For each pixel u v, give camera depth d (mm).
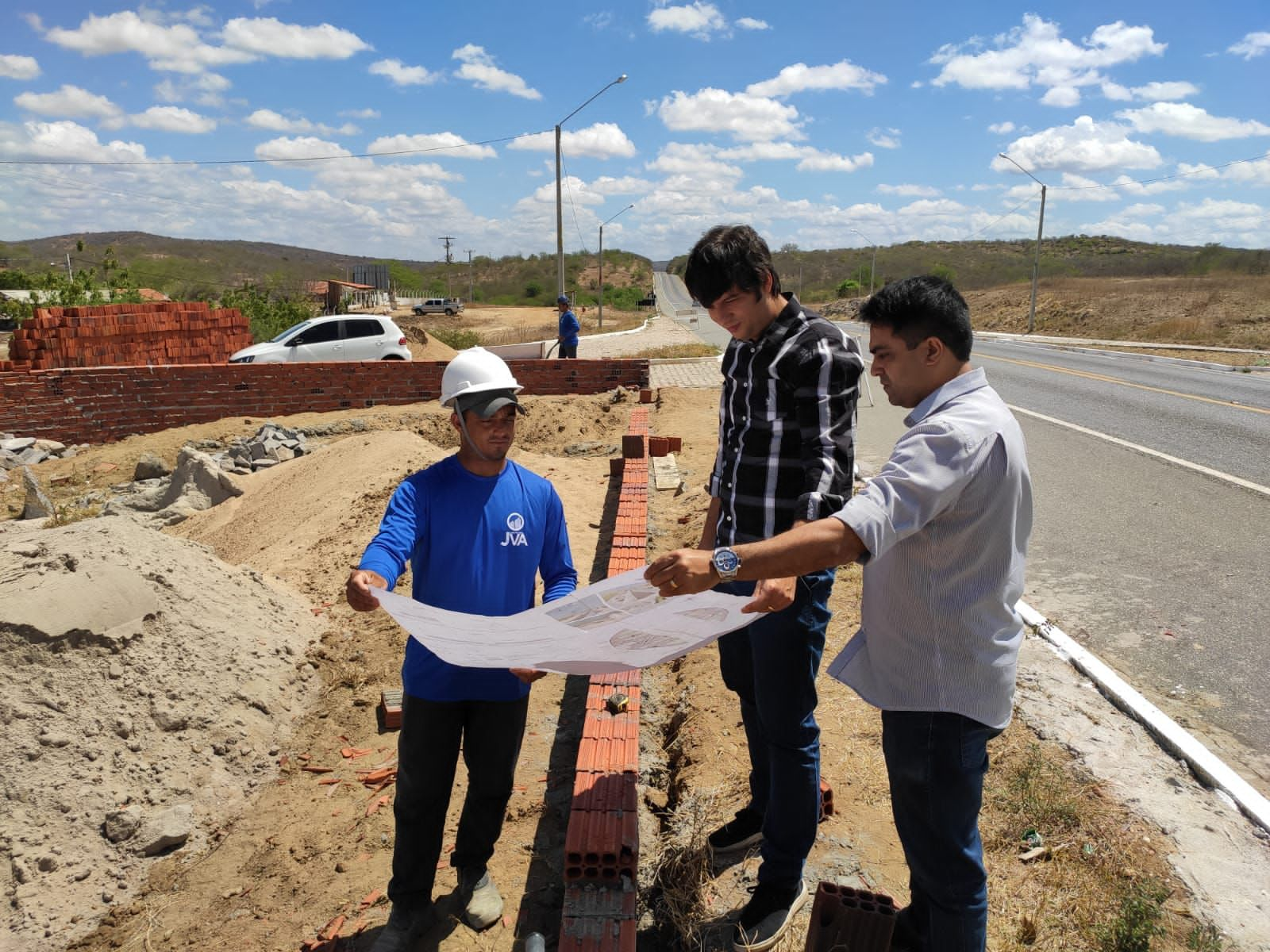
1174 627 5172
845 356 2455
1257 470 9062
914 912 2490
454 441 12914
